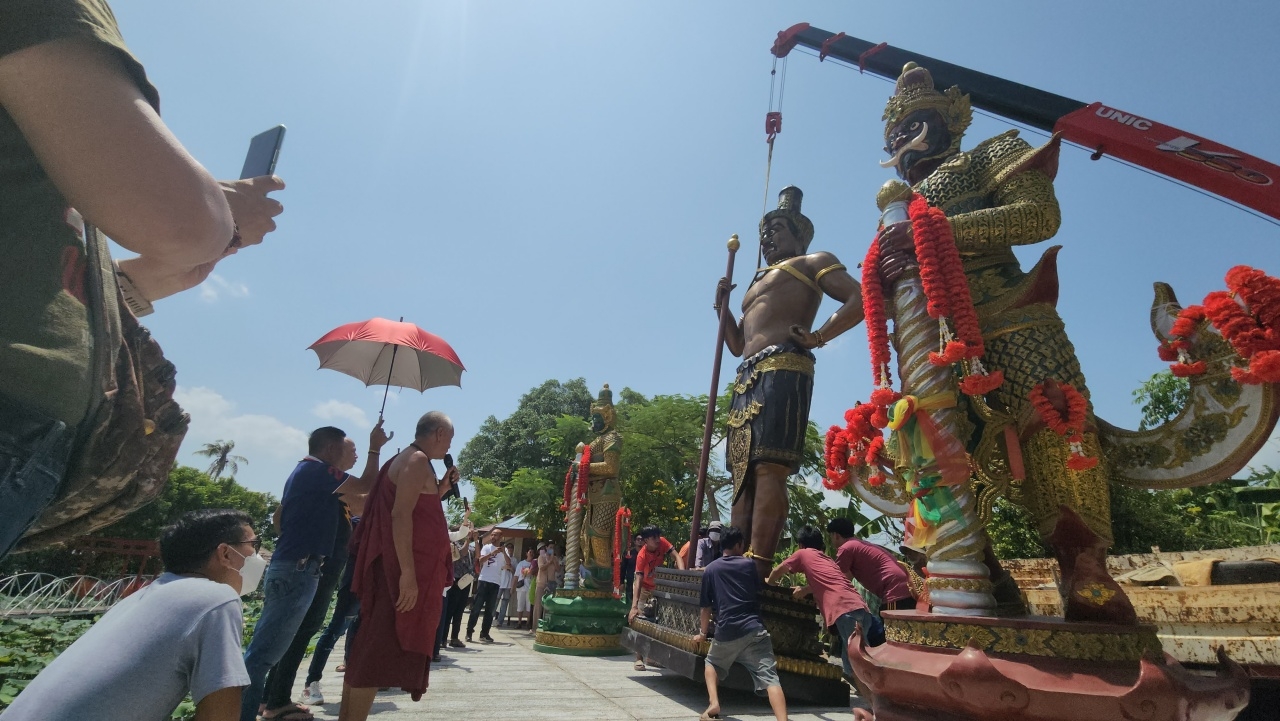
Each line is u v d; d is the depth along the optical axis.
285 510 4.63
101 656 2.31
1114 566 5.17
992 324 3.35
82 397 1.39
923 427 3.13
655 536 10.62
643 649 7.49
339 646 10.16
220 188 1.60
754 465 6.48
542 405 38.00
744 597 5.57
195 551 2.83
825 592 5.84
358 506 5.64
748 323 7.05
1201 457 2.89
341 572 5.46
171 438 1.77
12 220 1.30
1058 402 2.97
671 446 24.81
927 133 4.09
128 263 2.02
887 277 3.51
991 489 3.15
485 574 12.30
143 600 2.52
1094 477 2.94
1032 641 2.60
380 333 5.36
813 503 19.61
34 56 1.23
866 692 3.90
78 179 1.30
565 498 12.41
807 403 6.52
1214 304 2.67
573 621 10.67
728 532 6.10
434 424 4.35
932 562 3.10
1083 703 2.35
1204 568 3.94
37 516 1.32
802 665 6.13
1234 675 2.55
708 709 5.33
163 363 1.75
